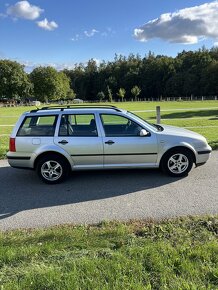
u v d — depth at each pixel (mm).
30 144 7266
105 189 6871
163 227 4805
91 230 4898
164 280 3359
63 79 125000
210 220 4996
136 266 3598
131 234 4645
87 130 7328
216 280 3344
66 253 4062
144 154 7305
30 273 3559
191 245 4133
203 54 125750
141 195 6430
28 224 5297
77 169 7363
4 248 4258
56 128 7320
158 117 12383
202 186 6805
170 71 125375
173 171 7457
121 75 137000
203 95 110125
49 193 6789
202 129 15453
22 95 111125
